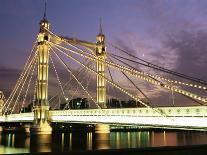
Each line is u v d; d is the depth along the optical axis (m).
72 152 24.03
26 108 93.00
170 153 25.94
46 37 68.56
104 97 68.44
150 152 25.38
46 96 67.81
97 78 68.69
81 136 108.81
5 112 96.88
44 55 68.50
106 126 68.19
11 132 121.75
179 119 35.34
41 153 23.84
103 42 68.88
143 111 41.00
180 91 36.94
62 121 61.94
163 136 113.50
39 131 65.75
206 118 32.47
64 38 66.81
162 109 37.69
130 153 24.91
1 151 68.88
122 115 44.88
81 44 68.56
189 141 90.75
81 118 55.50
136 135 115.25
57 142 83.56
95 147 67.31
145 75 43.94
